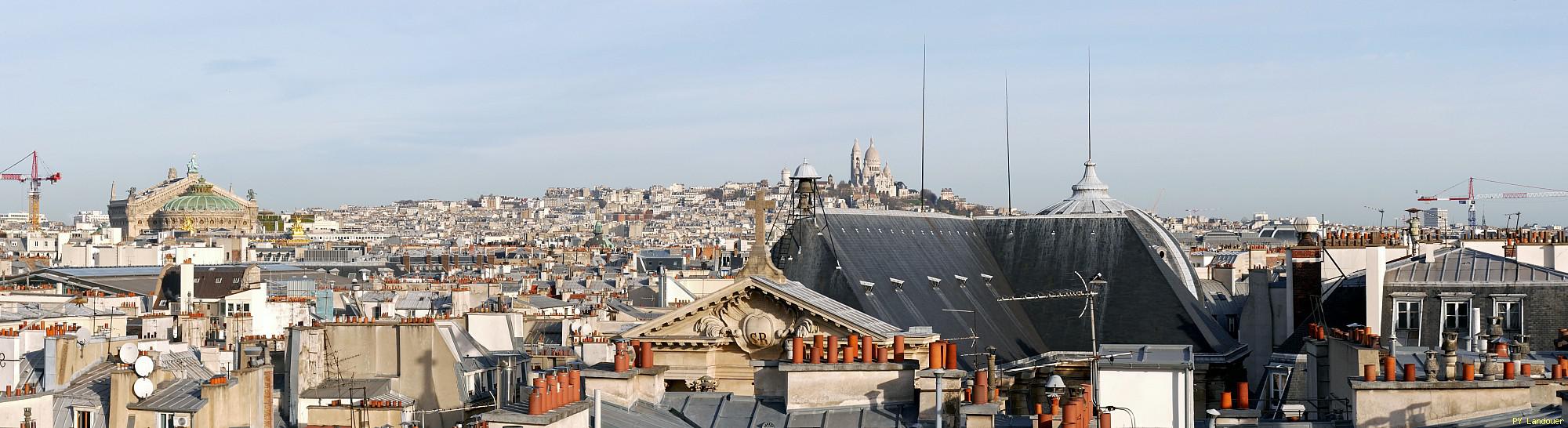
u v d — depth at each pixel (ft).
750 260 346.95
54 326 429.38
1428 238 516.32
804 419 229.86
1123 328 561.43
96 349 354.33
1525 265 398.83
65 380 339.36
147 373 290.76
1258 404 332.80
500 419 204.64
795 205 505.66
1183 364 227.81
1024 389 483.51
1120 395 228.84
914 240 555.69
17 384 342.03
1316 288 469.16
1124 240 593.42
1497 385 227.20
